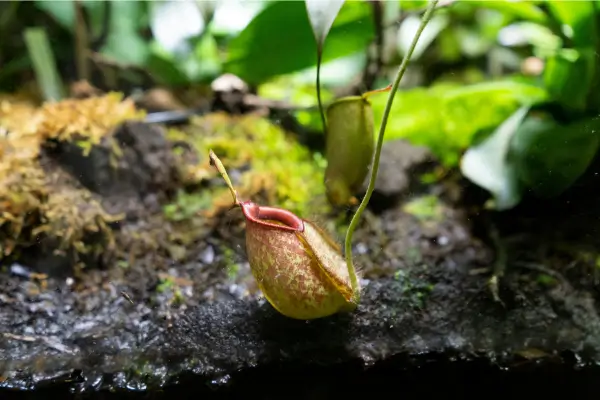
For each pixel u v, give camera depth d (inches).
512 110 18.0
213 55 22.6
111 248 16.1
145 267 15.9
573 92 16.0
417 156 18.4
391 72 22.5
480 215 17.3
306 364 13.9
